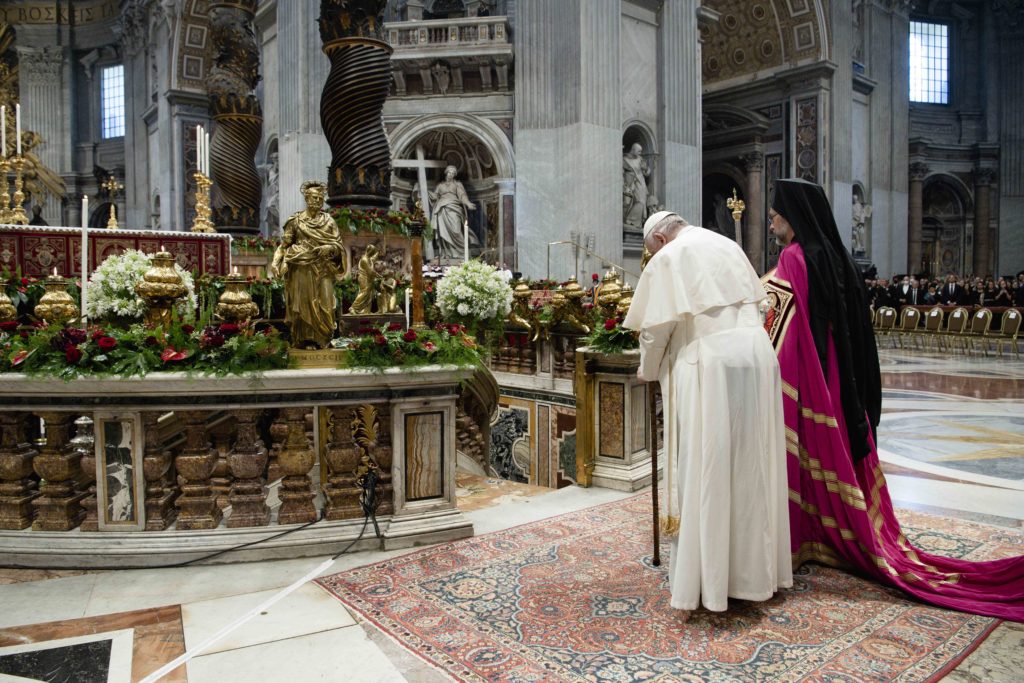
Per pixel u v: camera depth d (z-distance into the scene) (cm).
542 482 718
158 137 2691
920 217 2917
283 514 385
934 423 784
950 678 252
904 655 269
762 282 371
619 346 495
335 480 393
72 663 266
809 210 364
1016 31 2962
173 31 2395
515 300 741
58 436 371
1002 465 583
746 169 2367
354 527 388
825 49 2198
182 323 397
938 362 1445
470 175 1755
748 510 303
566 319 674
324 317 385
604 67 1564
